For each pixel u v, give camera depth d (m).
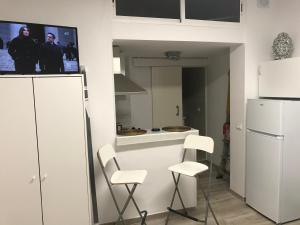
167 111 4.95
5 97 2.07
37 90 2.15
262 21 3.38
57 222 2.30
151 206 3.08
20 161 2.14
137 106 4.73
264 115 2.99
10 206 2.15
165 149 3.07
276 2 3.43
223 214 3.19
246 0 3.28
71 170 2.30
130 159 2.94
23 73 2.19
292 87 2.89
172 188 3.14
